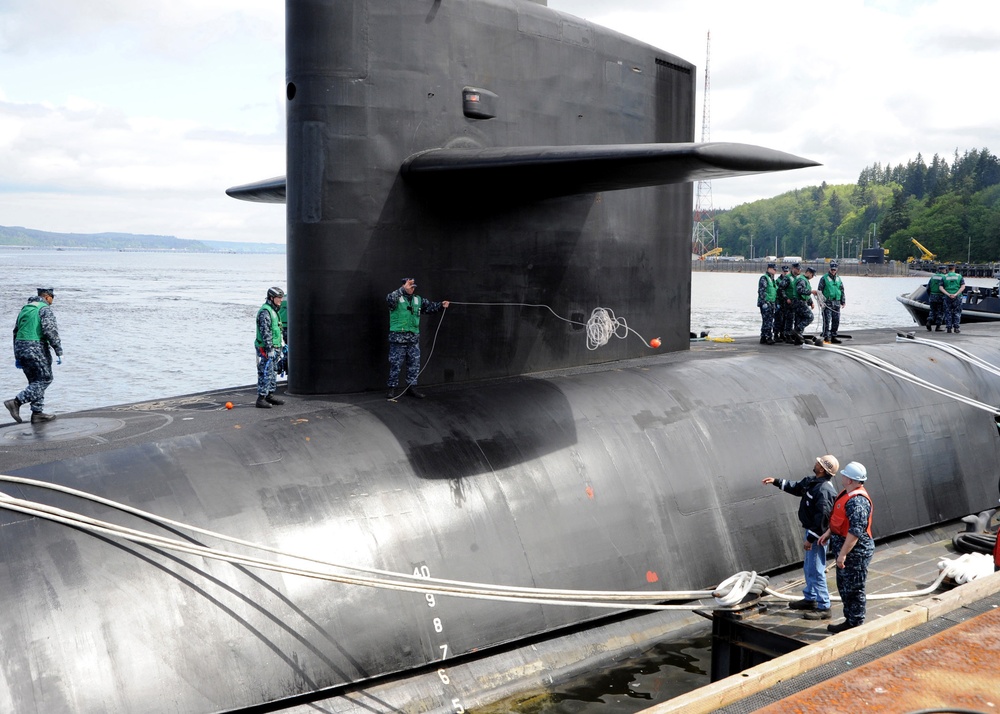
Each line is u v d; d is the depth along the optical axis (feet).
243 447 30.12
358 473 30.55
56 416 35.40
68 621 23.95
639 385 40.70
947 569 37.86
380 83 34.42
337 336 35.24
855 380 48.73
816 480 33.81
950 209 590.55
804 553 38.86
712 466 39.14
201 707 24.72
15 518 25.46
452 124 36.37
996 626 24.02
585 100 41.09
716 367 44.96
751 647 32.19
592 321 42.80
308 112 34.24
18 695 22.68
